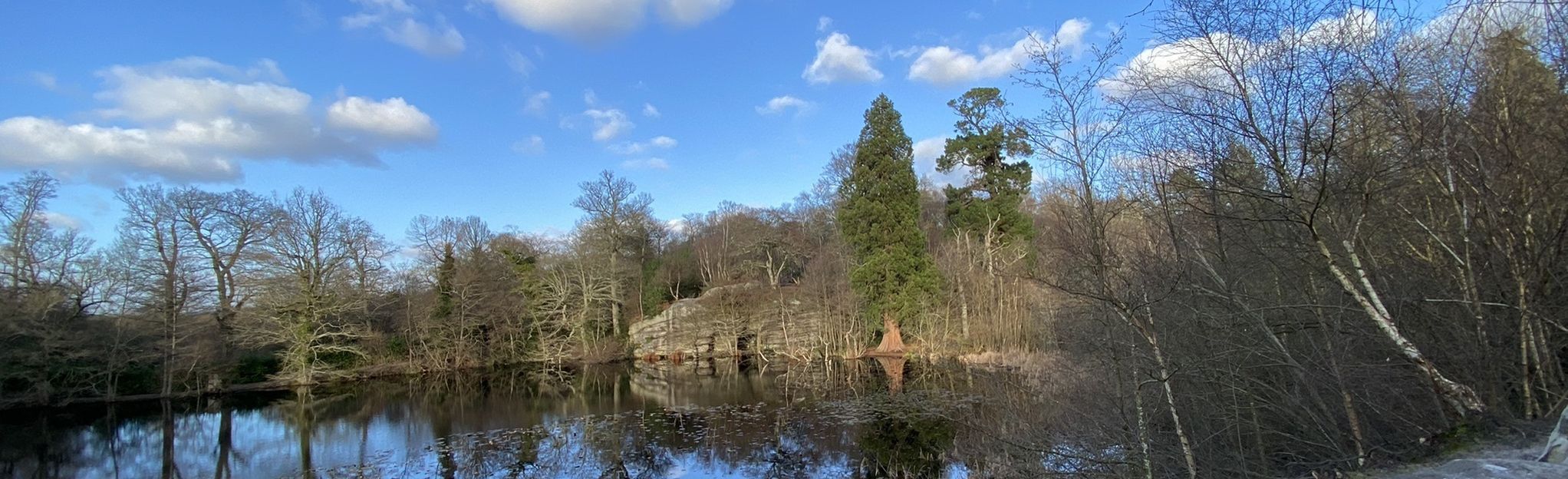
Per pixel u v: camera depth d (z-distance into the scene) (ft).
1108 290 21.63
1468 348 22.35
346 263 122.42
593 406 84.23
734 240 176.14
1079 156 22.36
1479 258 22.53
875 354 122.21
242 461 61.57
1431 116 20.57
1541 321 21.59
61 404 88.74
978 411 61.57
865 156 120.47
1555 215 20.74
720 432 64.59
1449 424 22.06
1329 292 25.26
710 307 145.59
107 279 94.68
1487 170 20.95
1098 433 32.17
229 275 110.32
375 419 81.46
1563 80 19.13
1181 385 27.25
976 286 105.29
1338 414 25.22
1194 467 22.90
